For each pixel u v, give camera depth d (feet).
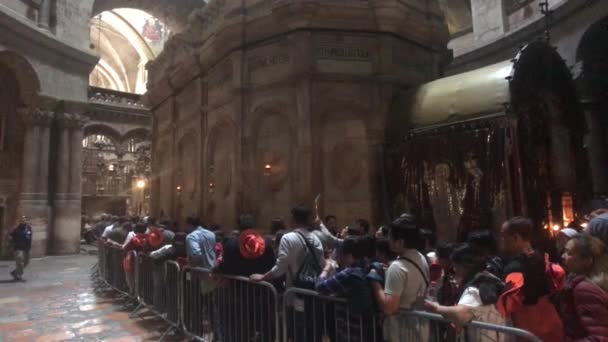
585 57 47.55
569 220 29.17
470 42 73.92
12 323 24.90
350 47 35.32
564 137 30.71
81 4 67.46
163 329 22.72
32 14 59.88
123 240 34.76
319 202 33.09
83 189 108.58
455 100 30.09
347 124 34.96
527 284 9.72
